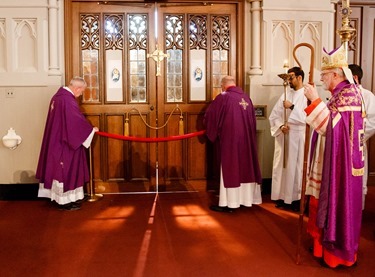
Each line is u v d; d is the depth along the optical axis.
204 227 4.29
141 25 5.60
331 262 3.28
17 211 4.88
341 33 3.54
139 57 5.63
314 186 3.38
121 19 5.55
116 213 4.78
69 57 5.49
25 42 5.31
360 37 5.98
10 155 5.40
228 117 4.70
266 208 5.00
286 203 4.85
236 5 5.65
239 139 4.72
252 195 4.91
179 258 3.50
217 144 4.91
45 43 5.30
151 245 3.79
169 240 3.92
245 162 4.78
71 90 4.95
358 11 5.95
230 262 3.42
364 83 6.03
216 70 5.71
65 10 5.42
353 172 3.21
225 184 4.71
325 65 3.30
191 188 5.77
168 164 5.73
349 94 3.19
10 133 5.25
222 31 5.66
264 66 5.54
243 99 4.80
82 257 3.52
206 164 5.77
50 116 4.89
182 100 5.70
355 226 3.25
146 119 5.66
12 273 3.22
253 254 3.59
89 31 5.52
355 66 4.07
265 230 4.20
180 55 5.67
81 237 4.00
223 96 4.77
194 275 3.18
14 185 5.41
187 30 5.61
